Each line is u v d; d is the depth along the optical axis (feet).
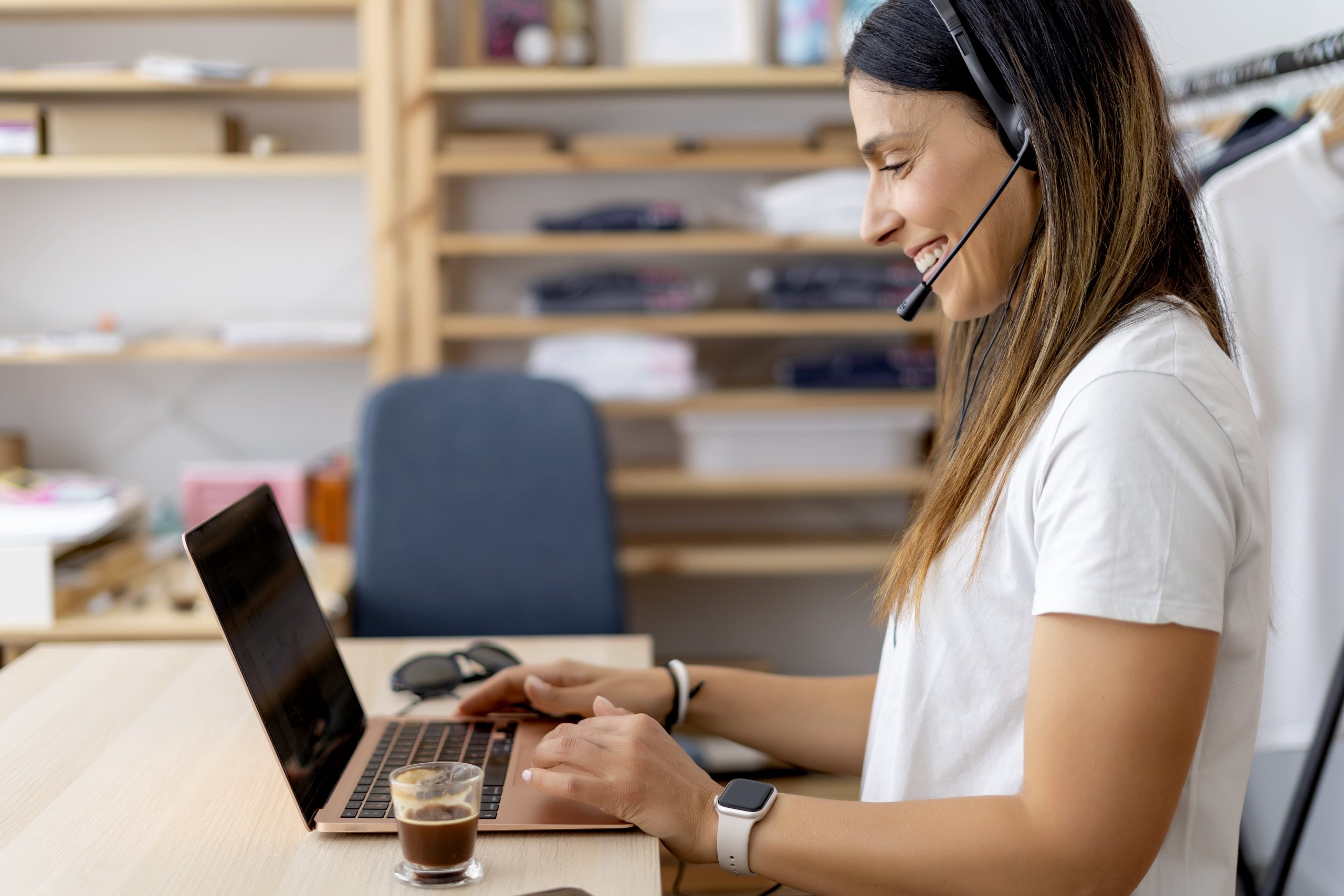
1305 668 4.93
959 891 2.59
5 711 4.00
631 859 2.84
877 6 3.06
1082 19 2.73
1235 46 6.90
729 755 6.84
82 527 6.28
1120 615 2.44
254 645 3.13
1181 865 2.76
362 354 7.97
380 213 7.86
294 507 7.95
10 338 8.61
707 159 8.04
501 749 3.59
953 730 2.94
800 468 8.27
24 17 8.25
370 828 3.00
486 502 6.86
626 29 8.05
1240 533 2.59
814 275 8.15
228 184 8.64
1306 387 4.86
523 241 7.95
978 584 2.87
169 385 8.79
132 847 2.94
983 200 2.92
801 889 2.77
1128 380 2.54
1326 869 6.10
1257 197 4.81
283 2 7.73
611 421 9.05
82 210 8.61
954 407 3.61
